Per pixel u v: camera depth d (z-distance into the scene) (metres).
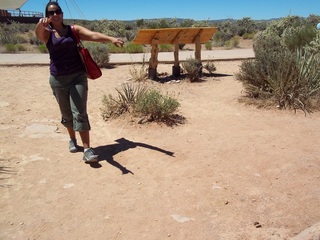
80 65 4.55
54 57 4.46
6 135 5.72
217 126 5.94
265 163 4.39
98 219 3.36
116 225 3.26
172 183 4.02
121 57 16.12
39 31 4.32
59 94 4.64
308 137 5.25
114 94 8.44
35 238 3.10
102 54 12.91
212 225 3.20
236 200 3.60
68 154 4.95
